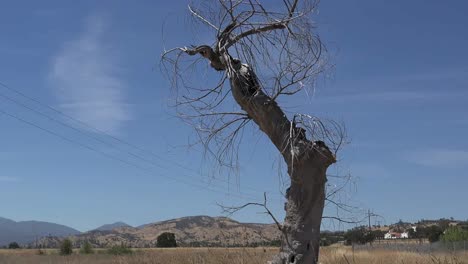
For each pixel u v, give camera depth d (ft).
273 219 27.86
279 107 28.89
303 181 27.61
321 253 37.27
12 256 198.18
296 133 28.14
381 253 42.65
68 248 225.97
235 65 29.81
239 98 29.40
